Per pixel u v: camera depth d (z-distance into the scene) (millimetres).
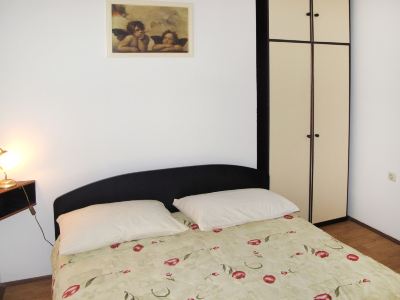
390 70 2992
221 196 2473
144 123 2633
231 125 2885
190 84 2717
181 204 2494
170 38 2605
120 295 1526
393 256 2867
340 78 3260
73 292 1562
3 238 2447
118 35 2477
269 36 2902
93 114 2500
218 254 1894
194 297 1506
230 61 2809
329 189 3393
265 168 3068
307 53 3072
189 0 2625
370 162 3293
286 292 1523
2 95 2297
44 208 2480
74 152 2492
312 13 3045
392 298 1472
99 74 2477
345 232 3316
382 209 3217
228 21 2760
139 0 2490
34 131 2393
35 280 2549
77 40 2398
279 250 1924
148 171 2611
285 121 3074
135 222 2086
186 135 2762
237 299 1482
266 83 2951
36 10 2295
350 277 1627
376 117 3178
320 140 3256
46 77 2367
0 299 2350
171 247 1983
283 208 2416
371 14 3115
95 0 2400
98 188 2467
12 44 2275
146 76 2590
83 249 1911
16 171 2391
